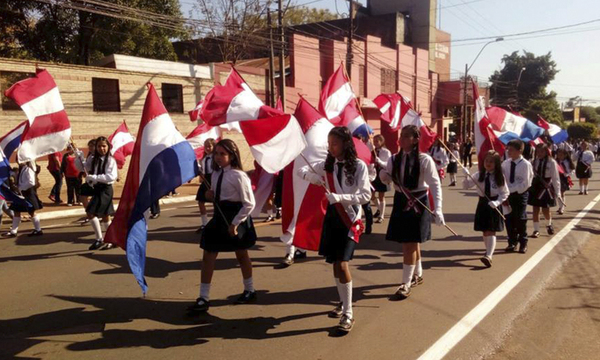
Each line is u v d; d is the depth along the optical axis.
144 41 23.69
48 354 4.04
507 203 7.20
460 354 4.00
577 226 9.57
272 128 5.29
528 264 6.70
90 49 24.08
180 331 4.48
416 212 5.09
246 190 4.75
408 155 5.09
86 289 5.75
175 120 19.72
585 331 4.49
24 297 5.48
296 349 4.08
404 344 4.16
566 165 11.55
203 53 31.55
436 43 41.81
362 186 4.33
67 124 7.41
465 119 35.69
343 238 4.36
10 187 8.99
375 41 31.86
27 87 7.07
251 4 25.48
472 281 5.94
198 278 6.18
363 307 5.05
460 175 23.39
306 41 26.16
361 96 30.91
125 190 4.91
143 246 4.78
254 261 6.95
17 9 20.98
